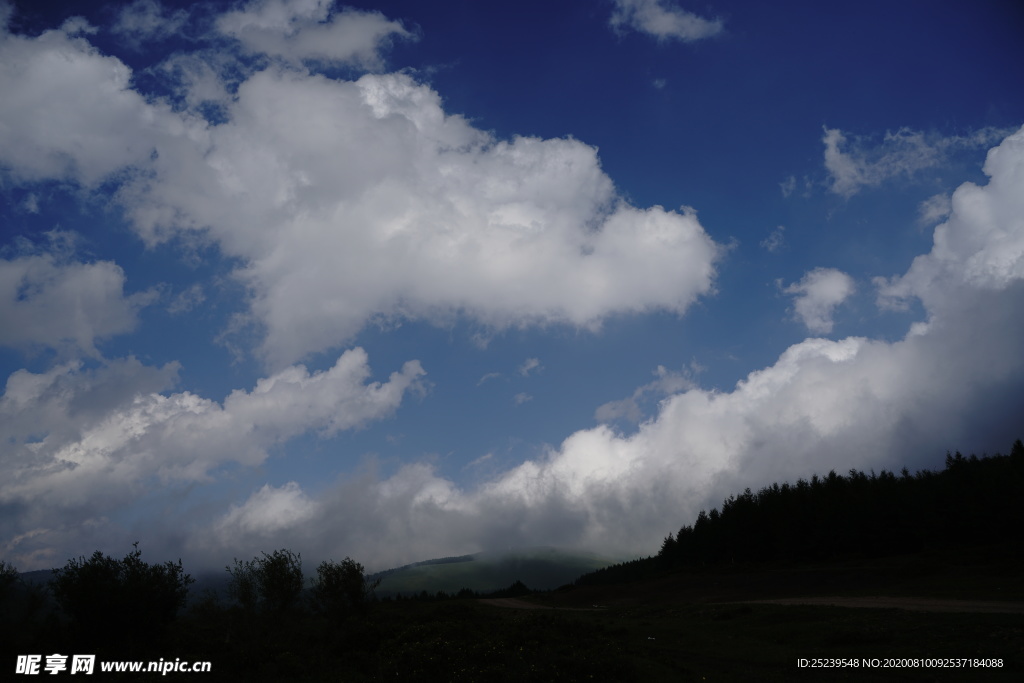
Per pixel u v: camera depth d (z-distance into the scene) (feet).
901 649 85.51
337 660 92.38
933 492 268.82
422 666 77.56
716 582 269.03
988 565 189.06
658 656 95.40
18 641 91.50
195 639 105.81
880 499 282.36
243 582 116.78
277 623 115.24
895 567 206.69
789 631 111.75
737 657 94.53
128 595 93.50
